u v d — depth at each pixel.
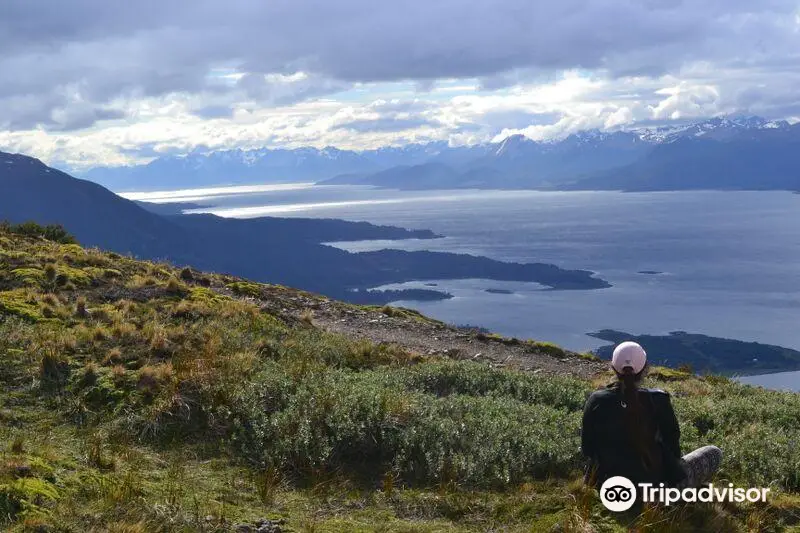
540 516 6.82
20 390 9.13
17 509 5.49
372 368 12.96
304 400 9.10
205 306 14.71
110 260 18.83
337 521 6.52
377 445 8.45
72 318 12.50
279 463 7.91
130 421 8.51
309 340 13.66
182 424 8.66
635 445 6.55
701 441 9.36
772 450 8.85
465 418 9.19
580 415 9.95
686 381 15.79
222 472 7.56
